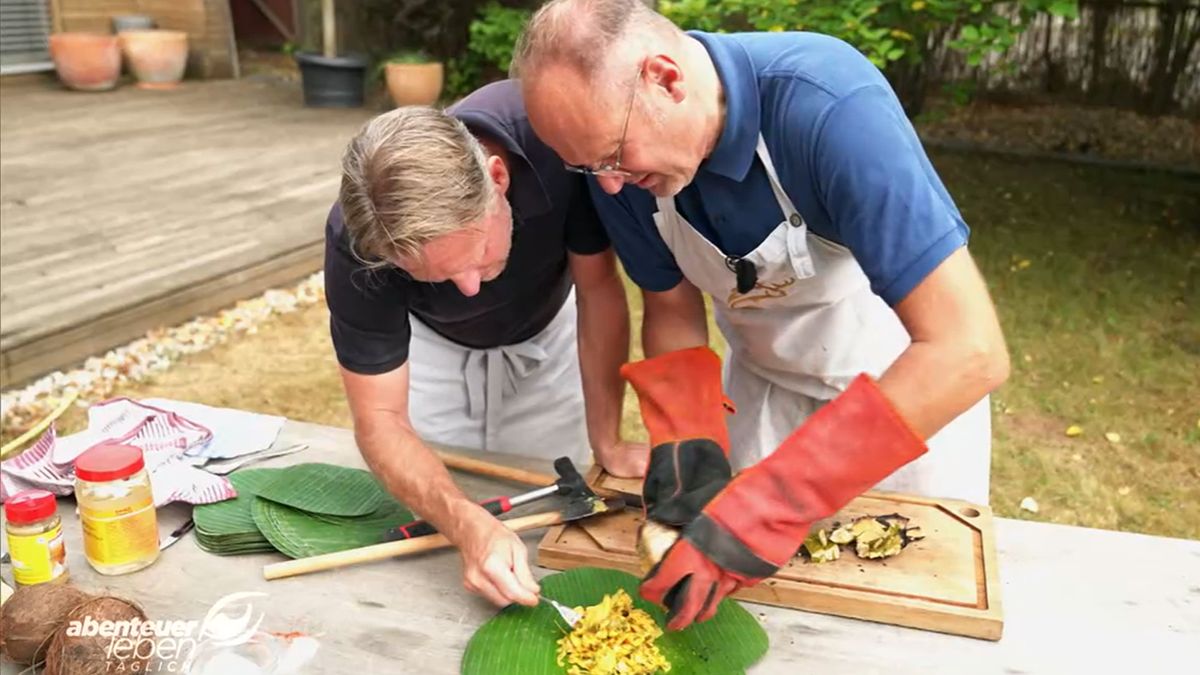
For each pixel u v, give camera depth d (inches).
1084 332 175.0
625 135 48.6
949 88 229.8
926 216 49.3
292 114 310.3
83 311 159.3
